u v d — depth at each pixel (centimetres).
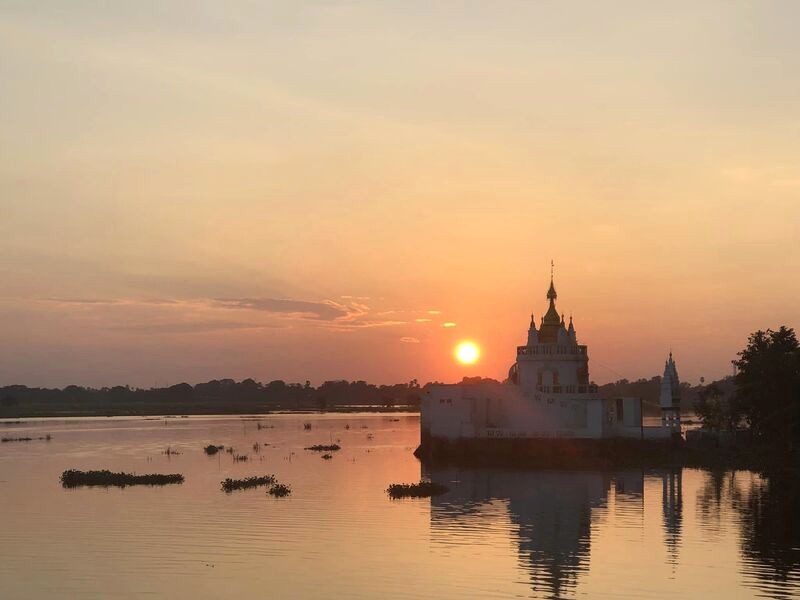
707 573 6694
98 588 6400
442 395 14575
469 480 11925
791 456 13575
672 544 7644
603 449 13850
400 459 15188
